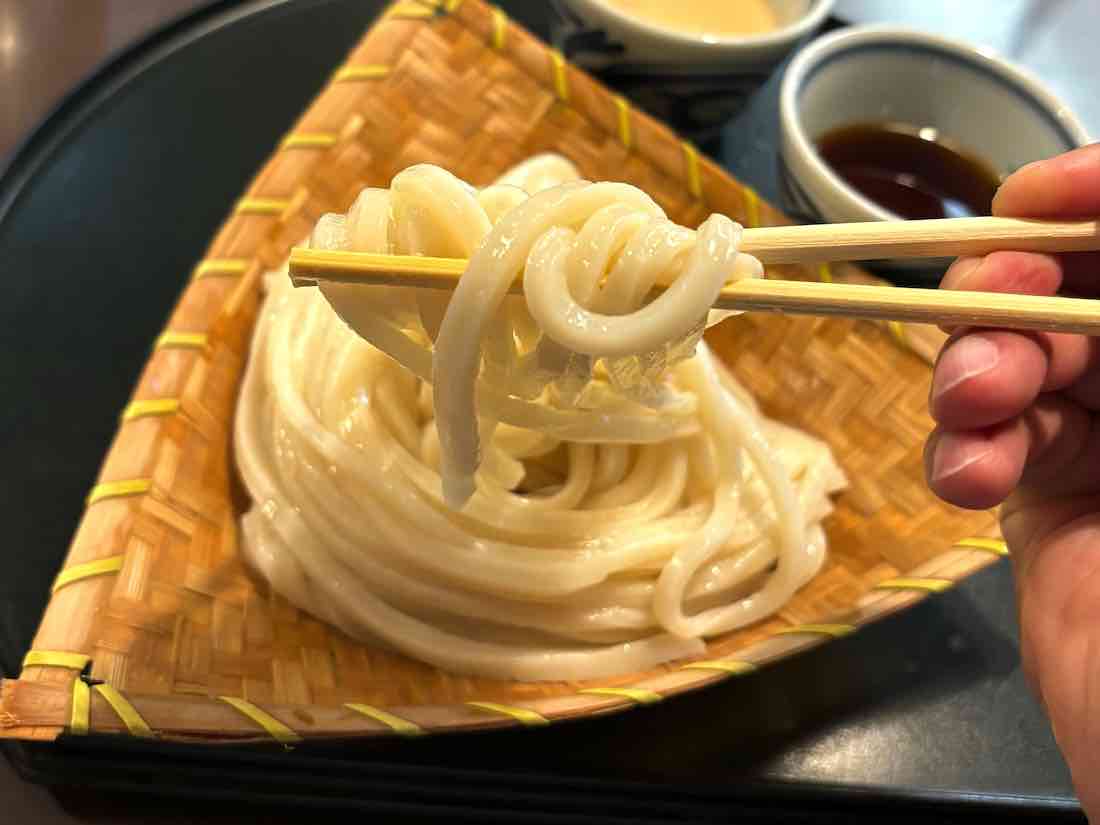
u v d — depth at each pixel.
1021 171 0.15
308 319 0.21
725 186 0.22
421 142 0.24
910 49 0.26
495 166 0.24
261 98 0.29
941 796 0.18
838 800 0.18
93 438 0.22
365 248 0.13
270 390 0.20
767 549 0.20
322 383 0.20
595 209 0.13
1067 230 0.15
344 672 0.18
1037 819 0.19
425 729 0.15
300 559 0.19
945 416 0.14
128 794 0.18
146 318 0.24
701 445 0.21
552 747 0.18
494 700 0.17
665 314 0.12
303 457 0.19
